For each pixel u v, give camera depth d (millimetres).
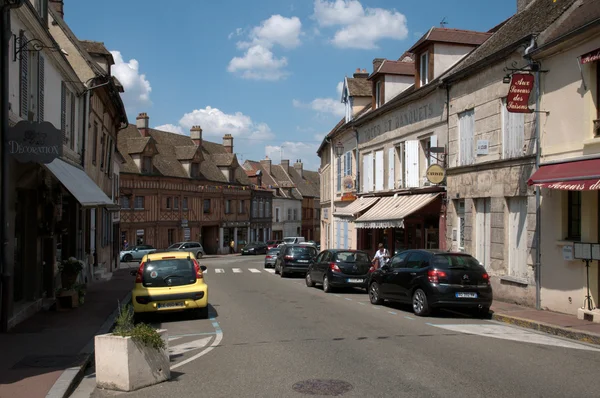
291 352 8602
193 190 52750
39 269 13000
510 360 7922
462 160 16797
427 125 19281
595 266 11398
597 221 11492
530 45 13164
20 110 11203
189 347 9266
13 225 10680
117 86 28250
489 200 15383
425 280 12383
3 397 6117
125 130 48594
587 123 11531
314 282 20391
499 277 14641
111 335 6820
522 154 13672
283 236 74438
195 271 12375
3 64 9930
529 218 13422
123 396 6402
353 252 18828
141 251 41188
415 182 20016
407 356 8203
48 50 13266
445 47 19781
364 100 29938
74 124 17500
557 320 11156
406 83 24703
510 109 12664
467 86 16438
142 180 45812
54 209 13086
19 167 11031
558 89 12445
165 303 11844
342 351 8609
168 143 53781
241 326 11328
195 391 6520
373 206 23781
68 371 7250
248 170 68875
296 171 85250
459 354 8336
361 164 27219
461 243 16984
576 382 6691
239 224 61438
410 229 21812
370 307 14383
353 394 6223
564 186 10992
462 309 13680
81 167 18359
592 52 11023
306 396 6184
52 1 24609
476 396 6098
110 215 28422
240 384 6777
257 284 22250
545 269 12852
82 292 13922
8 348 8758
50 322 11336
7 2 9750
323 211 39938
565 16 12648
